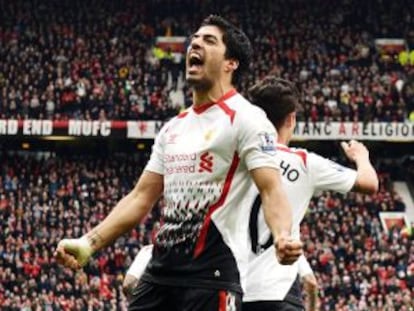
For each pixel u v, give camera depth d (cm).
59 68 4634
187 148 503
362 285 3347
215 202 494
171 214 501
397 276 3428
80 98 4419
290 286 641
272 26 5016
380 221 3953
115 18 4994
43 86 4488
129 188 4219
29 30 4859
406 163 4594
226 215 494
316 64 4759
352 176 645
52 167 4284
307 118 4344
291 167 651
